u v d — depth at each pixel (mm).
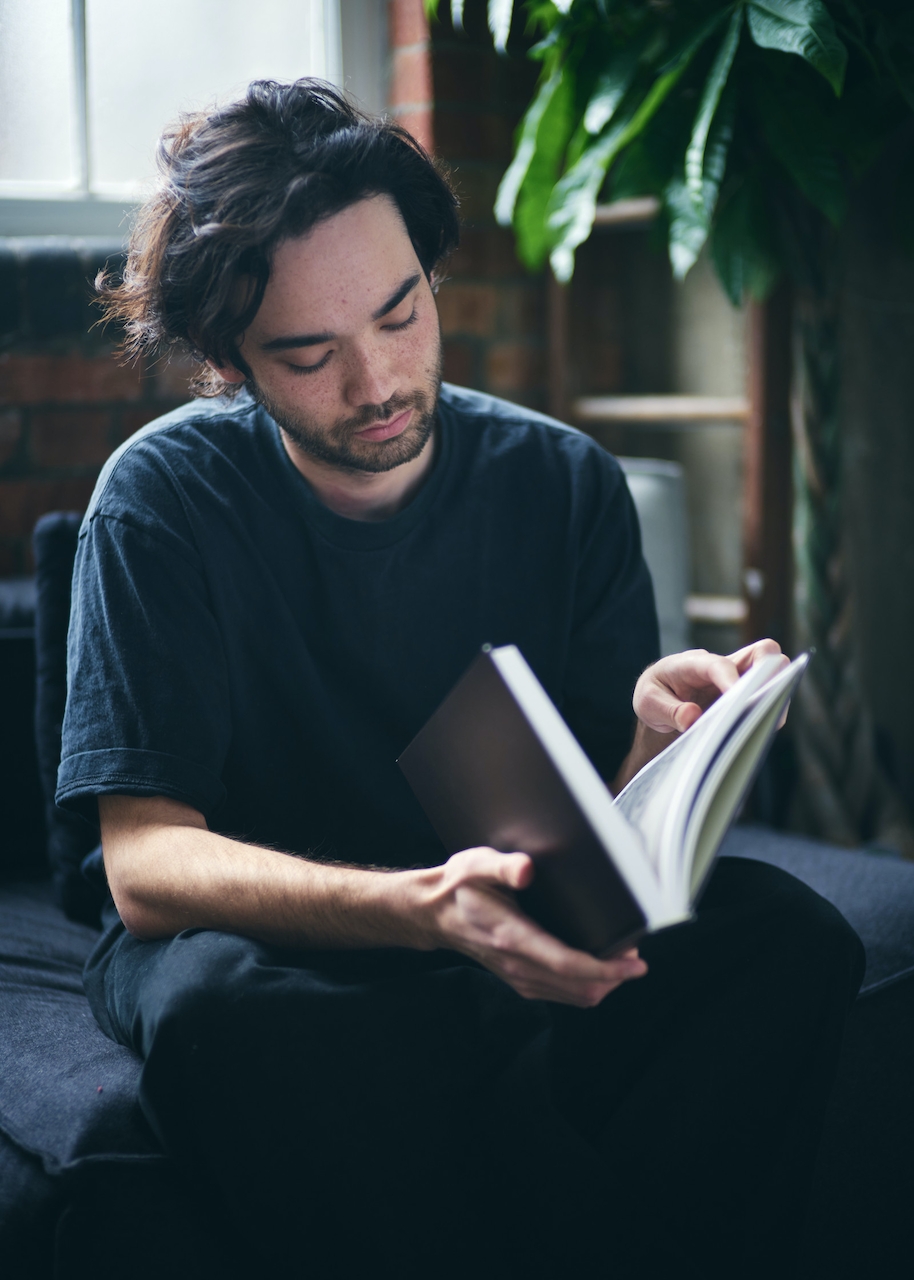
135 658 958
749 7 1317
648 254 2088
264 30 1871
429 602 1086
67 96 1742
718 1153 808
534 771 662
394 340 933
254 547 1045
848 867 1254
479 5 1864
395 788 1083
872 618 1958
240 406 1119
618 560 1155
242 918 845
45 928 1237
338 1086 781
